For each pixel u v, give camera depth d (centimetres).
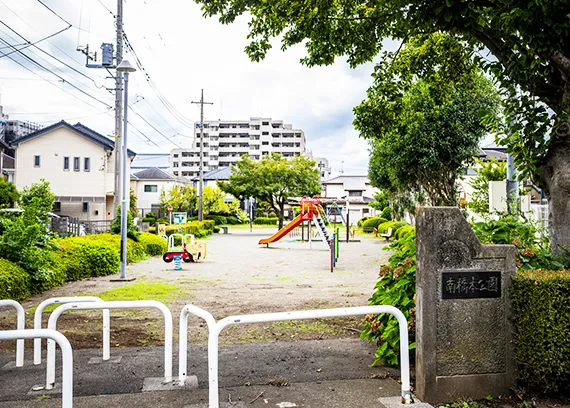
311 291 1009
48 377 405
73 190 3347
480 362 376
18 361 468
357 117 934
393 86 908
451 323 372
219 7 739
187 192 4684
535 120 463
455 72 884
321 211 2467
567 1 411
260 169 3762
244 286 1084
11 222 923
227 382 420
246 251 2178
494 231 481
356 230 4212
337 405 363
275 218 5700
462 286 373
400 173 1953
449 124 1688
